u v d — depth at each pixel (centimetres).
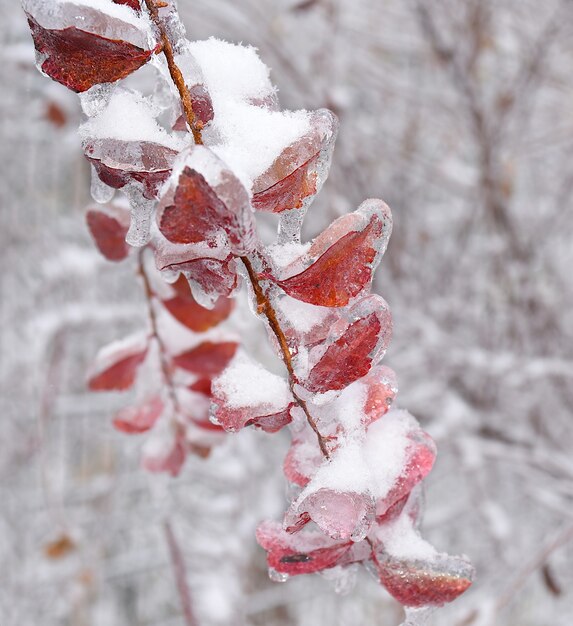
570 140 123
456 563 31
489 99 128
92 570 115
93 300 107
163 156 29
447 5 112
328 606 180
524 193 135
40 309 103
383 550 31
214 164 26
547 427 122
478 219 131
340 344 29
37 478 130
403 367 121
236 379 32
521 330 118
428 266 133
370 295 29
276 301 30
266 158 29
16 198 118
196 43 32
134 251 42
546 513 129
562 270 130
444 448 113
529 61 117
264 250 30
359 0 124
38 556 126
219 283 30
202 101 30
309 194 30
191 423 46
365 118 133
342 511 29
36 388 87
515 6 119
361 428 30
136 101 30
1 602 128
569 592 125
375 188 126
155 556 142
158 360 45
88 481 136
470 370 114
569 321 129
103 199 32
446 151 139
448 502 141
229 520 124
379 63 130
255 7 110
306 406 30
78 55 29
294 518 29
